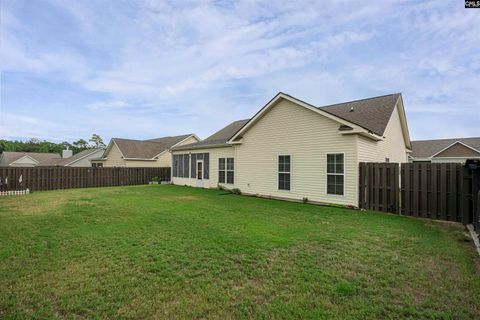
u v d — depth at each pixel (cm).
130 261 407
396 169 862
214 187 1661
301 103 1125
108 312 267
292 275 358
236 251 454
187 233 571
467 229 640
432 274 364
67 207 922
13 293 305
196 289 317
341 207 973
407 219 769
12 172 1561
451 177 746
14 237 539
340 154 1010
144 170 2228
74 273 362
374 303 286
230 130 2339
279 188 1231
